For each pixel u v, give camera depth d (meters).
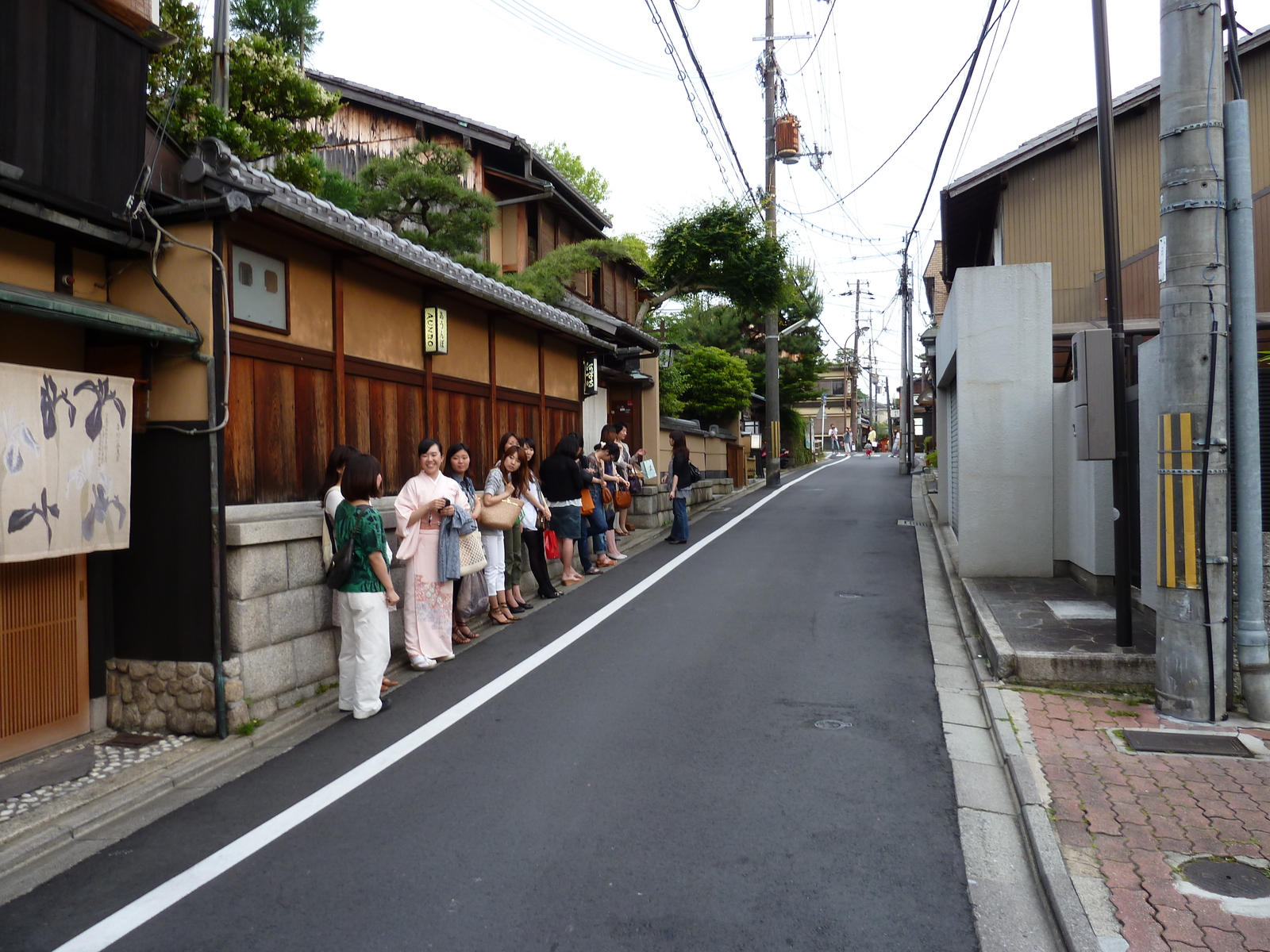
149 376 5.37
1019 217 15.20
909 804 4.26
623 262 23.55
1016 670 6.08
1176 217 5.39
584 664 6.80
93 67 4.88
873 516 16.66
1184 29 5.37
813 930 3.19
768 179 23.45
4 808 4.25
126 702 5.43
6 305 4.08
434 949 3.08
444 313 8.38
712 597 9.23
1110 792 4.26
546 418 11.84
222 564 5.29
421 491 6.79
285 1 11.30
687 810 4.20
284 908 3.37
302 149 10.75
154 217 5.35
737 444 26.25
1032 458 9.30
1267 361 7.01
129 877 3.66
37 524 4.52
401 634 7.26
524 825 4.06
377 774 4.72
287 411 6.29
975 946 3.10
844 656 6.93
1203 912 3.19
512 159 18.14
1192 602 5.29
